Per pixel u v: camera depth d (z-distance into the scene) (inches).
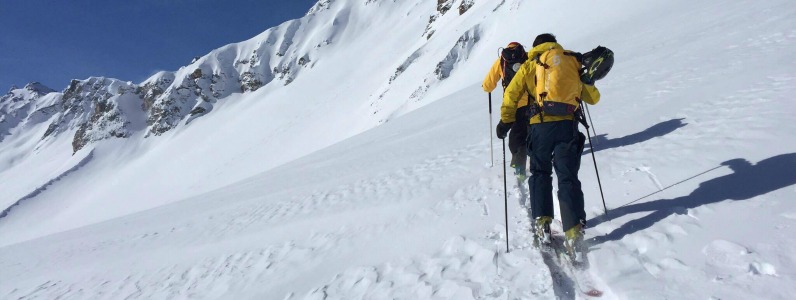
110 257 345.7
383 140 634.8
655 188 150.8
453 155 332.5
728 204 123.5
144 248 343.6
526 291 116.1
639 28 891.4
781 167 132.2
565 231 125.0
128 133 7667.3
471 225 172.1
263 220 317.7
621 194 156.3
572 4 2005.4
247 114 6437.0
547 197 135.6
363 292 152.9
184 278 244.4
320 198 333.7
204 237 320.2
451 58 2970.0
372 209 246.2
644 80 344.8
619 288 104.6
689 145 174.7
